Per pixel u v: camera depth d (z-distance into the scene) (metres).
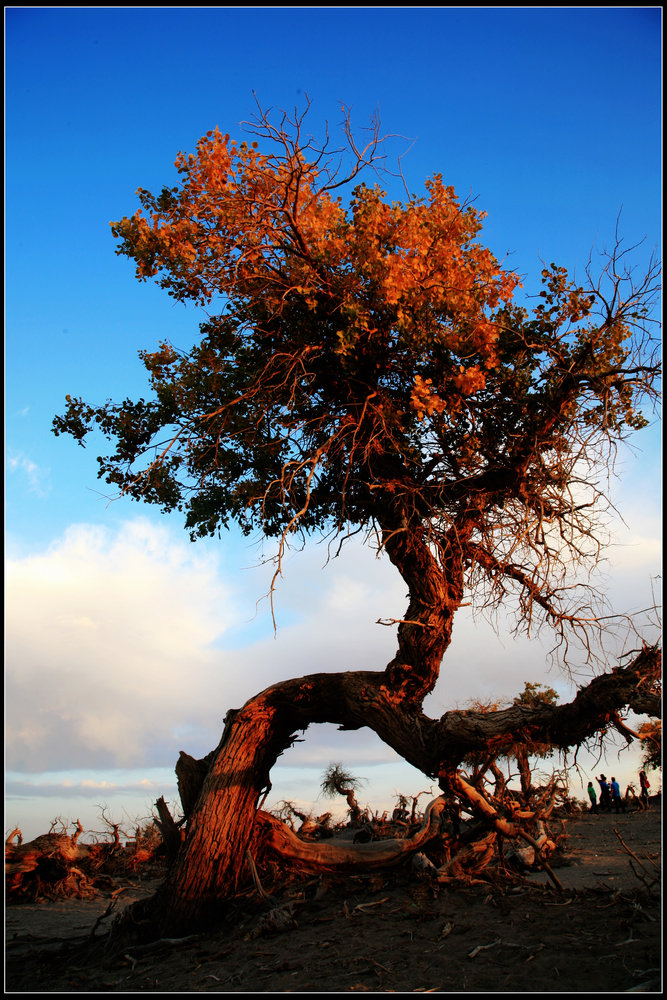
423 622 13.10
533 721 12.16
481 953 8.93
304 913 11.71
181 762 15.44
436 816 13.70
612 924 9.38
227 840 13.16
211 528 13.94
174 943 11.92
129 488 13.29
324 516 14.32
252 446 13.58
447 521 12.90
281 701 14.54
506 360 12.84
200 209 12.86
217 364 13.87
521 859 14.85
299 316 13.18
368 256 12.10
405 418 13.05
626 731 11.41
